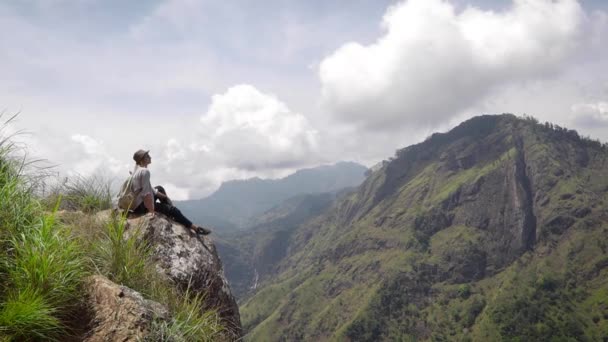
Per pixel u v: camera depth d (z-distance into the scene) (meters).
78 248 4.26
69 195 6.67
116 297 3.84
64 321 3.54
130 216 6.36
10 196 4.05
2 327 3.04
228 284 6.86
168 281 5.23
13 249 3.65
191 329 4.06
